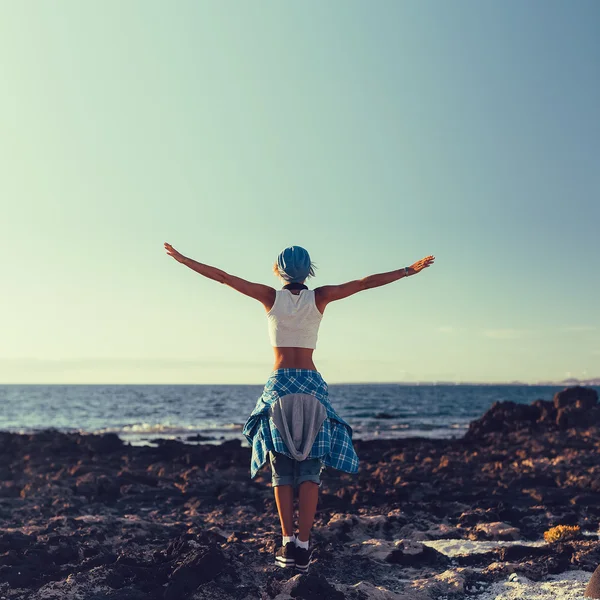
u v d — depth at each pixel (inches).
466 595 185.6
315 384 174.9
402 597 173.9
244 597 167.8
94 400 3993.6
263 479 528.1
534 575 200.1
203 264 177.8
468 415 2421.3
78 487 464.4
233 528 302.8
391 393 5428.2
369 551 228.4
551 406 1286.9
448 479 519.2
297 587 162.2
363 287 180.2
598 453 679.7
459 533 286.5
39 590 173.8
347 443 175.3
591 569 206.8
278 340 177.6
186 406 3257.9
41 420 2321.6
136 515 359.3
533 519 321.1
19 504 399.5
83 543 238.5
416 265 181.6
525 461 628.1
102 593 170.2
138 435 1515.7
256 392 5762.8
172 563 191.3
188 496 439.5
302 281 185.0
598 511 339.0
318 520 307.0
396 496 394.9
